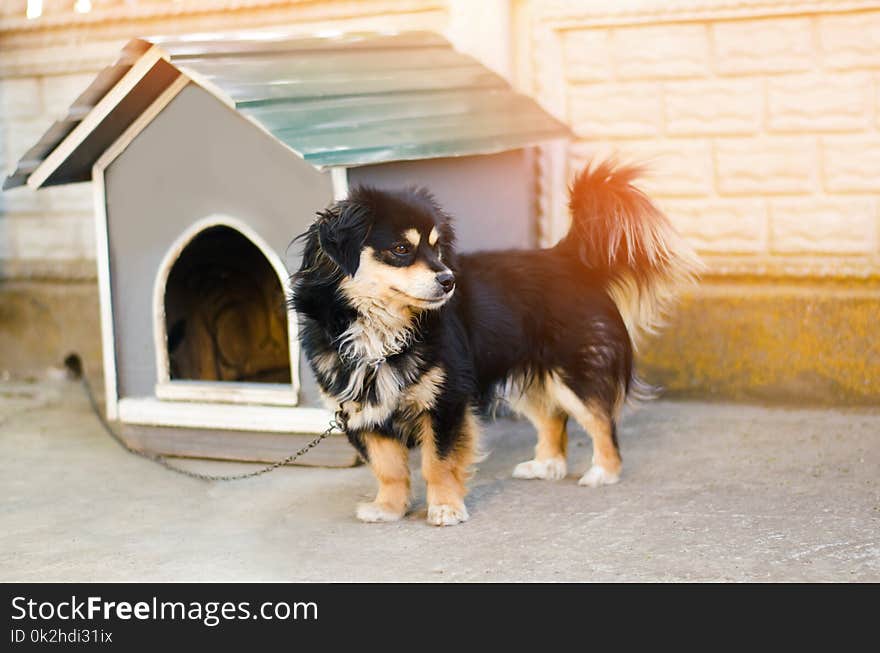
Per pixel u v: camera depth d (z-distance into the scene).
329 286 4.31
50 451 5.66
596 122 6.09
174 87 5.07
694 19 5.78
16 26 7.23
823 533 4.04
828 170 5.68
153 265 5.30
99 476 5.19
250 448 5.26
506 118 5.34
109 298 5.43
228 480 5.05
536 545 4.05
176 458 5.43
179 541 4.27
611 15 5.92
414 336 4.26
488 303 4.65
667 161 5.97
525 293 4.74
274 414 5.12
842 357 5.70
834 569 3.72
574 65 6.09
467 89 5.45
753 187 5.82
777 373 5.84
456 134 4.94
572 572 3.79
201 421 5.28
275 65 4.98
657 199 6.01
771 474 4.77
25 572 4.00
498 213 5.64
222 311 5.93
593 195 4.82
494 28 6.01
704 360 5.97
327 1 6.38
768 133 5.77
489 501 4.61
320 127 4.58
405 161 5.01
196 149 5.09
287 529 4.36
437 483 4.38
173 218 5.21
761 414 5.71
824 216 5.71
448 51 5.81
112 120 5.08
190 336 5.69
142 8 6.82
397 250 4.17
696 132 5.89
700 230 5.95
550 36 6.07
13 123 7.38
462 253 4.93
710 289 5.94
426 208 4.26
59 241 7.31
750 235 5.86
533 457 5.27
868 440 5.18
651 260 4.87
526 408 4.94
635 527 4.19
